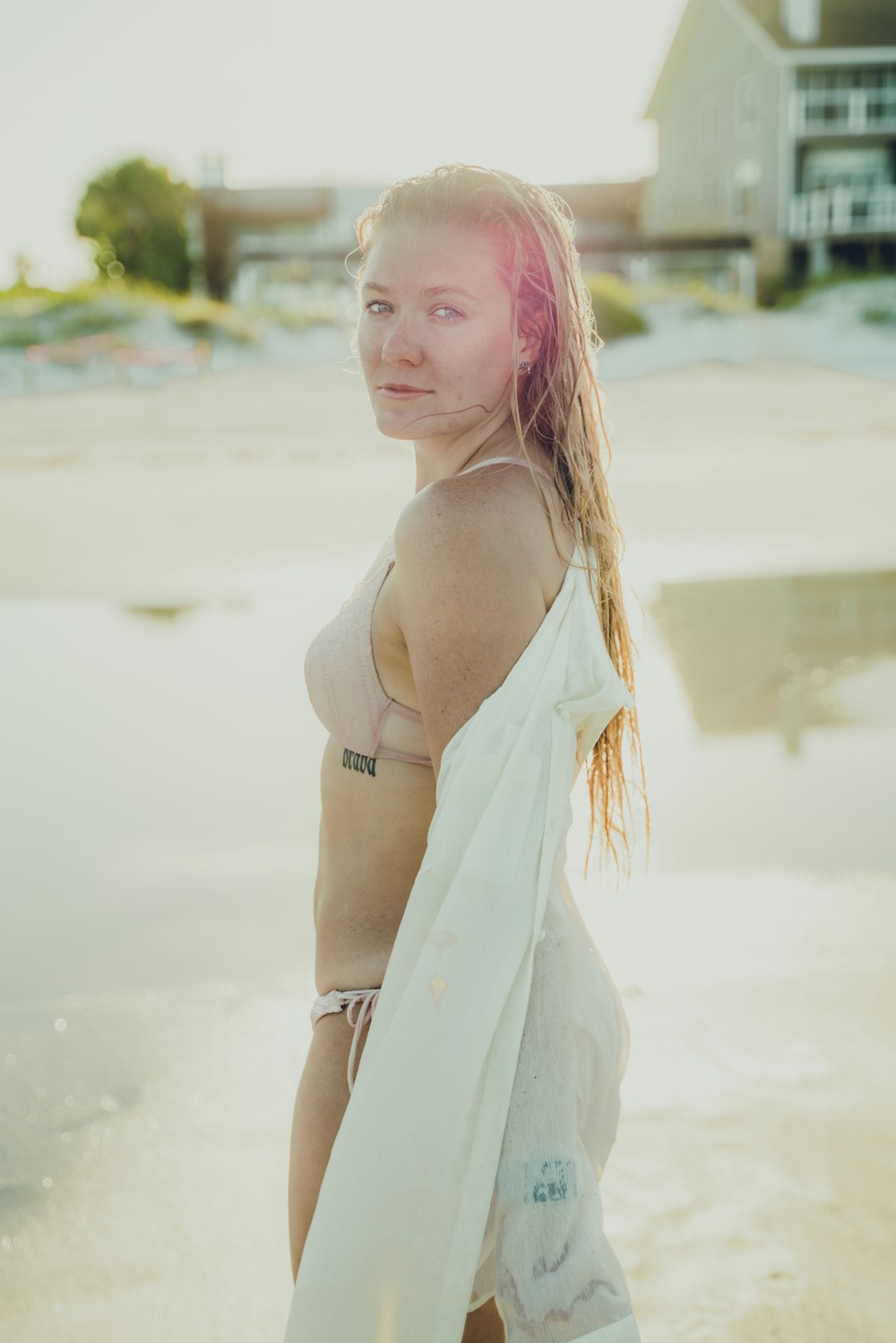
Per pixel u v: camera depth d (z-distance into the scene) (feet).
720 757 17.57
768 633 24.75
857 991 10.85
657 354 121.70
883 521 38.83
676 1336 7.11
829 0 156.97
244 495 48.55
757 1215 8.07
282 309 125.18
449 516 4.71
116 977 11.41
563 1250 4.54
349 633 5.29
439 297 5.02
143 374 106.22
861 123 154.20
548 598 4.85
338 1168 4.56
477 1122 4.57
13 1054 10.07
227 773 17.42
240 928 12.49
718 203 167.43
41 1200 8.35
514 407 4.97
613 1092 5.22
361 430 76.59
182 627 26.30
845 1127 8.93
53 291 120.16
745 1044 10.06
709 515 41.37
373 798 5.38
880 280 134.82
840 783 16.35
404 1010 4.56
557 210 5.28
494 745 4.63
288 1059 9.98
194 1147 8.89
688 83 168.14
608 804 5.94
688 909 12.60
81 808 15.98
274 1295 7.49
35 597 29.32
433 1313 4.51
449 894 4.58
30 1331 7.23
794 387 99.50
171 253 185.98
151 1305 7.42
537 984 4.73
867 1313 7.24
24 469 58.75
